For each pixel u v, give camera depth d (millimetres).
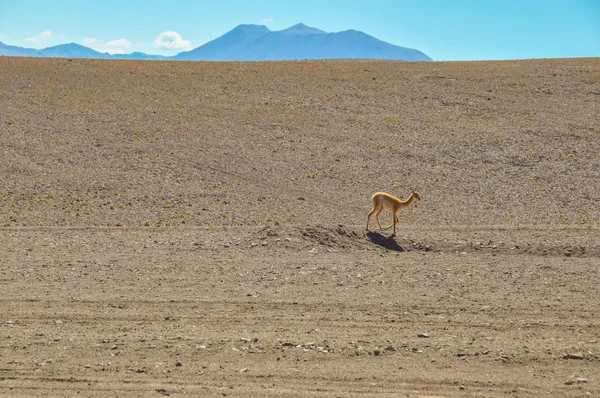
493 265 22203
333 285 19328
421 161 52844
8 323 15289
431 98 76938
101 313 16219
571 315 15906
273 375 11992
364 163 52250
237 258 23344
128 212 37844
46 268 21562
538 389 11320
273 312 16344
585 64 101875
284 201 41562
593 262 22531
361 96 77938
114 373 12148
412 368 12320
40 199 40156
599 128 62031
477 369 12258
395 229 30453
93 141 56156
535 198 42719
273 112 69625
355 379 11773
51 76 83188
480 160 52875
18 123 60406
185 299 17609
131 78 85375
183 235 28406
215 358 12922
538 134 60469
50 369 12328
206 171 48844
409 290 18656
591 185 45531
